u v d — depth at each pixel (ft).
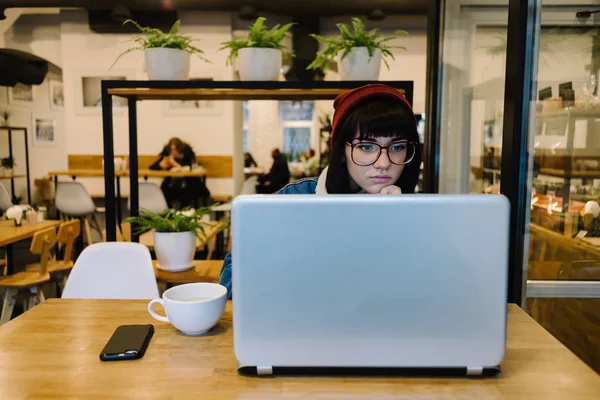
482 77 6.68
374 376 2.65
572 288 4.87
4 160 22.30
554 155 4.67
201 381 2.60
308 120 30.25
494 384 2.56
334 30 21.40
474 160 7.09
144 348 3.01
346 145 3.76
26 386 2.53
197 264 8.24
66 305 3.91
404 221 2.47
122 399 2.40
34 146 24.86
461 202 2.46
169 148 18.86
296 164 25.66
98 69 19.56
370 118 3.51
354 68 7.01
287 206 2.47
